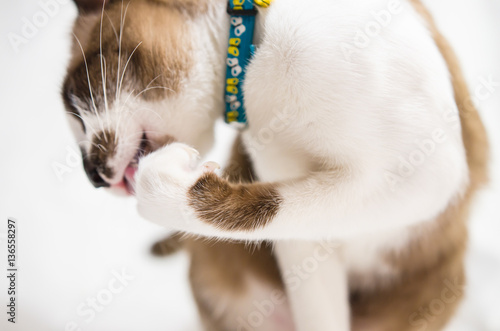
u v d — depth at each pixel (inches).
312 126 15.6
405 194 15.4
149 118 16.6
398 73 15.4
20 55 21.6
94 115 16.8
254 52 16.0
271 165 16.8
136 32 16.2
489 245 21.3
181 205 15.2
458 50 20.7
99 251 21.2
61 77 18.1
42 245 20.8
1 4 21.5
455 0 22.2
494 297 20.6
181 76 16.3
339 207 15.5
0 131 21.4
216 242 19.4
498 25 22.1
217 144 19.0
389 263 18.4
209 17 16.4
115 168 16.9
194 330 20.5
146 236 21.6
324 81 15.3
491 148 19.3
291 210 15.5
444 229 18.2
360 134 15.3
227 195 15.4
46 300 20.1
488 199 19.8
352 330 19.1
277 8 15.7
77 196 21.6
